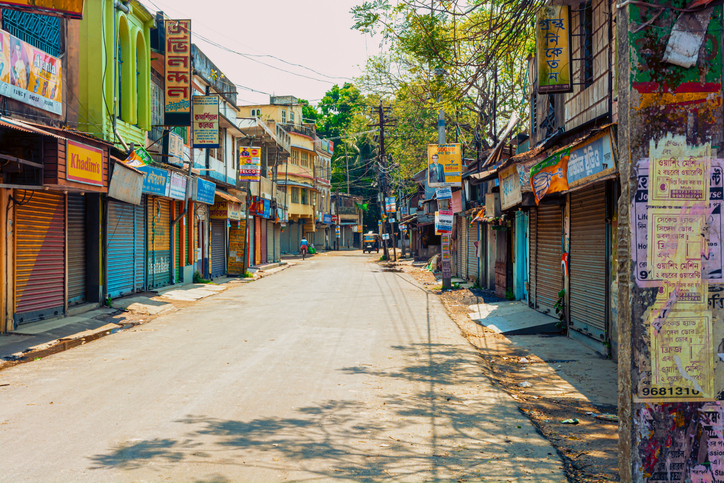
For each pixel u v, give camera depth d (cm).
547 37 984
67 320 1191
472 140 2803
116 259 1545
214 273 2573
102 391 682
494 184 1808
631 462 337
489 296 1823
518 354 977
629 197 338
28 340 992
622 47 344
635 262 336
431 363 873
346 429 551
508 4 871
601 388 746
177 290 1888
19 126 877
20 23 1087
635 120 337
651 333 336
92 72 1338
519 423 577
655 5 336
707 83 337
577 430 567
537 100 1417
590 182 736
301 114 6128
